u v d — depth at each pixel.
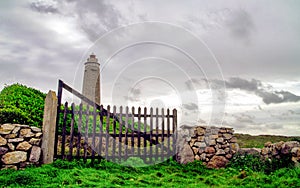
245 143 14.65
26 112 8.48
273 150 8.78
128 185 6.09
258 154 9.36
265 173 8.03
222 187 6.28
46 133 7.42
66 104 8.10
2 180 5.51
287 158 8.05
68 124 9.57
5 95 9.36
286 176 6.77
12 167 6.75
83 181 5.85
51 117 7.55
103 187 5.49
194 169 8.77
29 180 5.59
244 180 6.86
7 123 7.38
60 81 8.16
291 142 8.33
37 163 7.10
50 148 7.41
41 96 10.45
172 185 6.40
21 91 9.65
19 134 7.13
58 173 6.39
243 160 9.26
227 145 9.93
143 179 6.75
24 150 7.05
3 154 6.77
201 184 6.71
